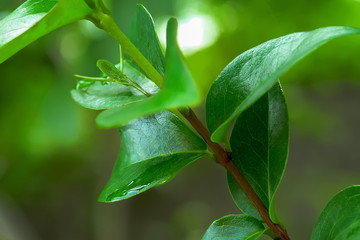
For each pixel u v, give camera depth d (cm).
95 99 31
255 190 30
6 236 118
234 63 28
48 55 112
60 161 164
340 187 166
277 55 27
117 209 152
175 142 30
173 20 23
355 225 27
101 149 139
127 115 23
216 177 192
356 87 153
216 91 29
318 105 155
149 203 195
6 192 165
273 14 109
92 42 93
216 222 29
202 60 125
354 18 104
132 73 32
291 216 167
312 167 173
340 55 124
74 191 179
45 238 178
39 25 26
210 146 29
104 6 27
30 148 149
